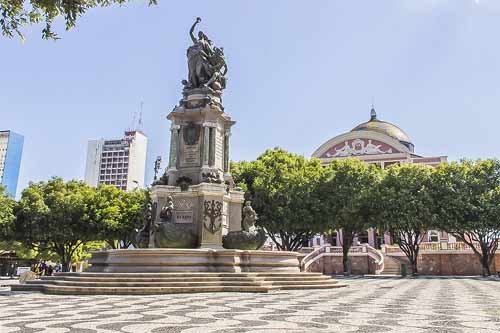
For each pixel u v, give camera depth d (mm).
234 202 21344
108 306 11086
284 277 17812
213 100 22250
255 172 39562
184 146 21734
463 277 39156
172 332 7242
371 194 40125
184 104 22375
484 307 11945
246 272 17453
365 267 49906
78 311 10078
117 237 42906
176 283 15078
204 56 23125
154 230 19438
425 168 43000
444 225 40531
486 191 40625
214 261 17250
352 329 7660
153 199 20891
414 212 39594
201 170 20859
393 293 17234
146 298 13180
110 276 15617
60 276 17125
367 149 72625
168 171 21500
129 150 114625
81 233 42719
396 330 7598
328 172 40781
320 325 8117
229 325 8031
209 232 19359
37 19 8141
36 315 9398
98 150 117000
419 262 51062
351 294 16156
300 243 42219
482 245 42406
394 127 84000
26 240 43375
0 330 7398
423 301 13711
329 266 51344
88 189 44406
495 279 34125
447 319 9227
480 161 42500
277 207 37656
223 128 22766
